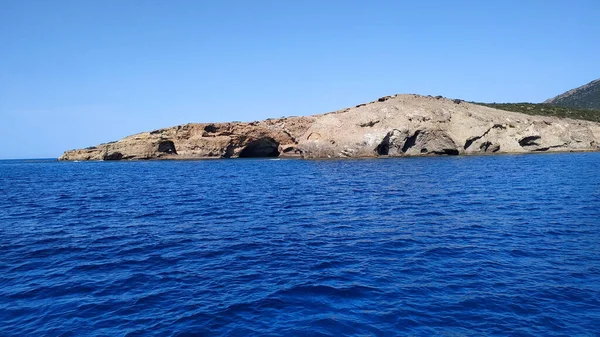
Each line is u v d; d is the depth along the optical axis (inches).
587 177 1380.4
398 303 363.9
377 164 2331.4
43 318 347.3
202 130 4185.5
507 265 461.7
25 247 589.6
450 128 3122.5
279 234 645.3
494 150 3189.0
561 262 467.8
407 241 576.7
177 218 816.9
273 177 1801.2
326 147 3105.3
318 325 324.8
